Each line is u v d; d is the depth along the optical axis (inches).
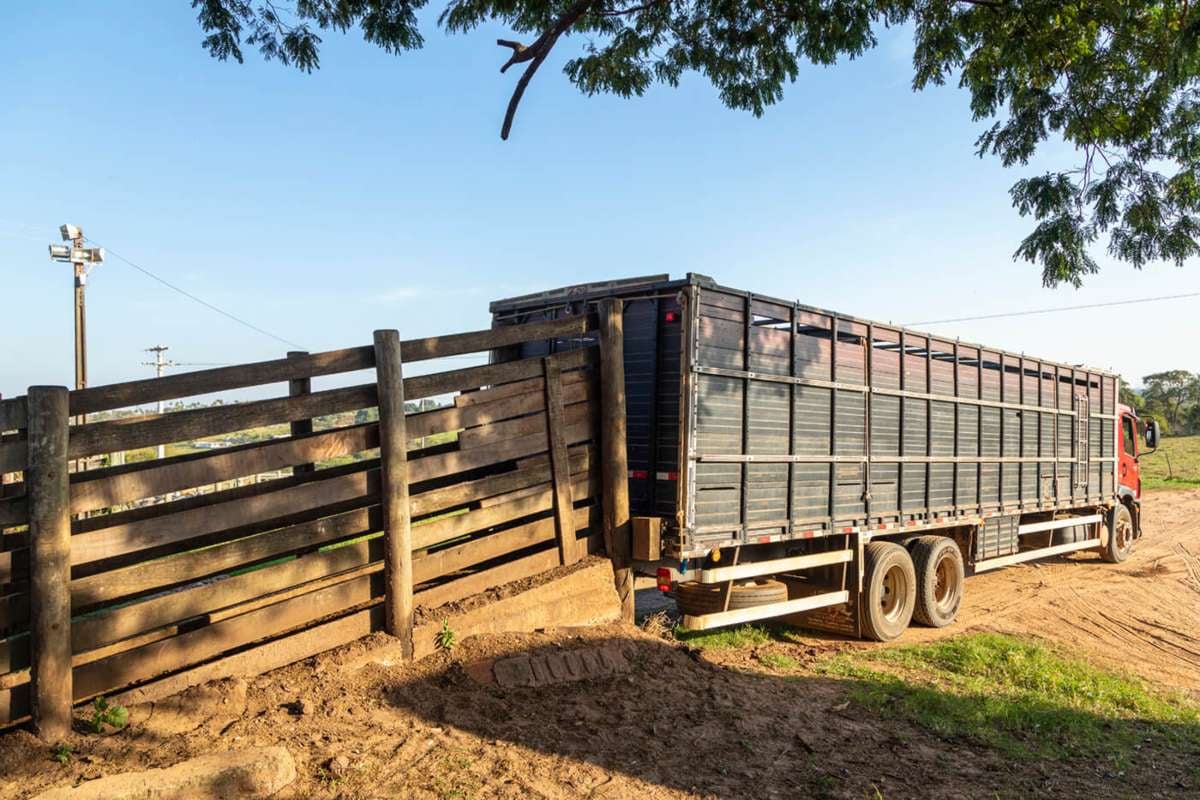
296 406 206.4
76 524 210.1
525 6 335.3
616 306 275.7
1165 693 290.7
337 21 311.9
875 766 199.6
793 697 249.3
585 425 277.0
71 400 170.9
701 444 264.8
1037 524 482.0
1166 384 3843.5
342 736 179.3
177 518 187.0
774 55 365.4
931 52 349.1
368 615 219.3
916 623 376.8
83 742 162.6
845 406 327.6
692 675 253.0
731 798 174.9
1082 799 187.3
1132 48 297.0
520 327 258.2
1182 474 1589.6
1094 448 549.0
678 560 265.9
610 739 197.9
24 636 165.2
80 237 880.9
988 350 418.9
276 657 200.8
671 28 368.5
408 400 227.5
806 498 307.7
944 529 406.9
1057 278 325.7
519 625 246.1
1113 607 444.5
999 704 251.3
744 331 282.7
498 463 274.8
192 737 169.0
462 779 168.4
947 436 388.5
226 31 301.4
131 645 218.8
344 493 216.8
